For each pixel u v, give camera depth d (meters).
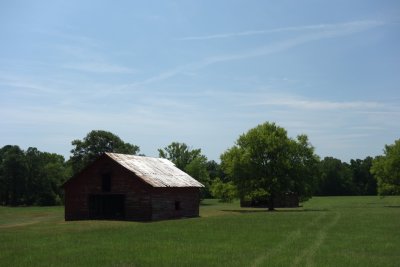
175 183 62.53
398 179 101.31
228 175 91.44
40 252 26.89
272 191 87.25
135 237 34.78
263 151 88.00
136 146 140.38
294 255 25.59
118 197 62.59
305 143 89.69
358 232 37.81
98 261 23.75
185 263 23.08
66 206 61.97
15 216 70.75
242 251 27.12
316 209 85.19
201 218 59.09
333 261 23.62
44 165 146.25
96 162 61.03
